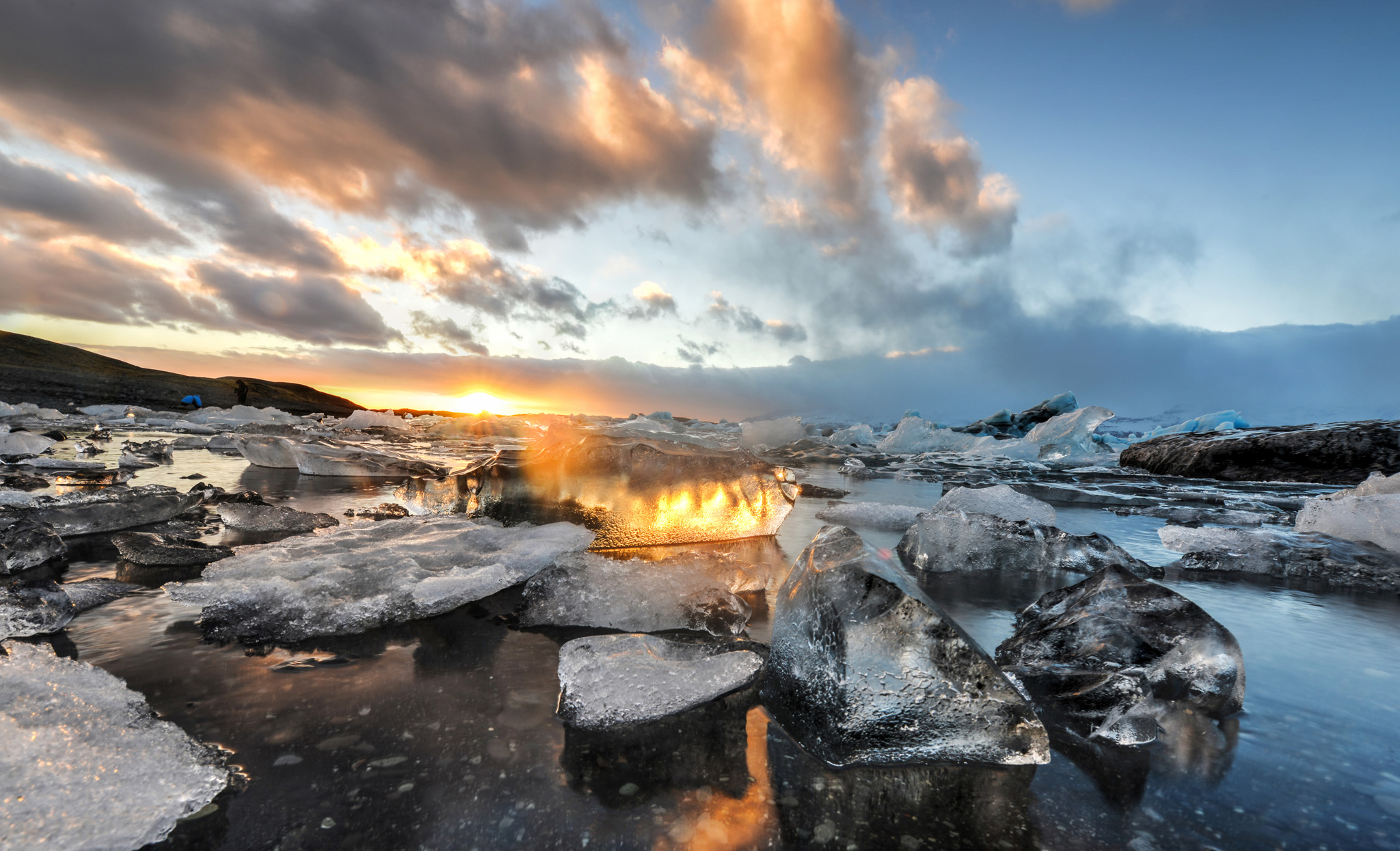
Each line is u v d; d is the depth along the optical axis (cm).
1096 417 1114
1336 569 240
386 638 150
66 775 83
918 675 106
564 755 99
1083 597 154
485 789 89
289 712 111
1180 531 309
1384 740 112
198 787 86
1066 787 96
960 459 962
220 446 696
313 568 190
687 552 261
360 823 80
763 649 147
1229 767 102
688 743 104
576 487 278
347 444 588
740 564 236
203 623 152
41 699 101
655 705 114
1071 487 555
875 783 95
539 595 167
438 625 159
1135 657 130
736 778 95
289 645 143
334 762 95
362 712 111
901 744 101
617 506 274
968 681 105
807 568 132
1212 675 123
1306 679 141
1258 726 117
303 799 85
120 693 110
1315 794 95
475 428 1246
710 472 289
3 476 362
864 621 112
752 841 81
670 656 133
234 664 131
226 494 300
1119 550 250
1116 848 81
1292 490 610
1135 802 92
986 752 102
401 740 102
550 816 84
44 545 203
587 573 174
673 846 79
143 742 94
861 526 335
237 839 77
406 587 172
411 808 84
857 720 103
